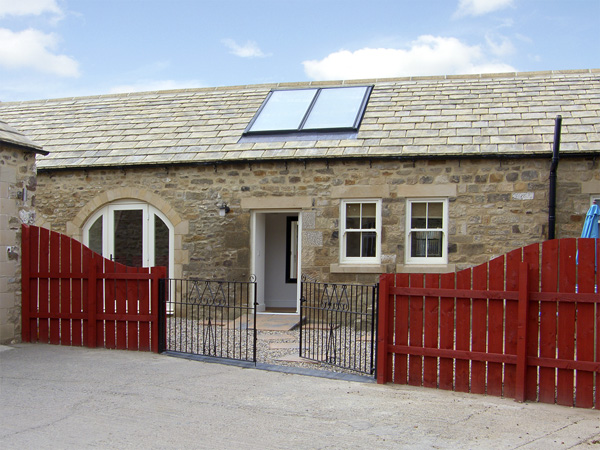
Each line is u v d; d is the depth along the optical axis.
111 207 12.36
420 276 6.59
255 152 11.56
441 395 6.27
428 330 6.57
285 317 11.43
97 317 8.50
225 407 5.73
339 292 11.05
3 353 8.02
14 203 8.68
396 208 10.92
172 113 13.95
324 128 11.86
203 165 11.68
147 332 8.28
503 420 5.41
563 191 10.37
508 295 6.14
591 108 11.48
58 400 5.87
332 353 8.45
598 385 5.78
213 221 11.69
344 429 5.13
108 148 12.67
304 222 11.27
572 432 5.09
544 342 6.00
